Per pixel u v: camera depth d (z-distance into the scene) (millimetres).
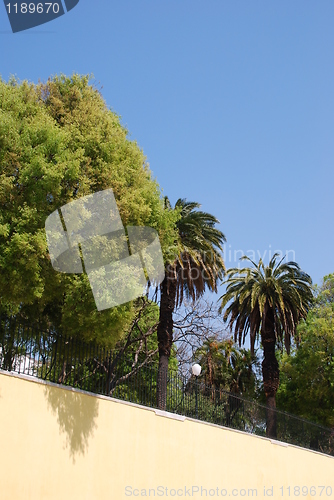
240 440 19609
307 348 35812
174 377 17859
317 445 26125
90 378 14281
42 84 16406
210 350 39375
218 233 25094
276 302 30078
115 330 13992
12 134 12414
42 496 11203
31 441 11211
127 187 15367
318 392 34906
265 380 29594
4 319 11703
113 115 17141
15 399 11055
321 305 37500
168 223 16828
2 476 10414
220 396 19906
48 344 12805
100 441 13141
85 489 12359
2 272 11727
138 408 14828
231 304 31578
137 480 14094
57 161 12719
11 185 12062
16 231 11969
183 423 16609
